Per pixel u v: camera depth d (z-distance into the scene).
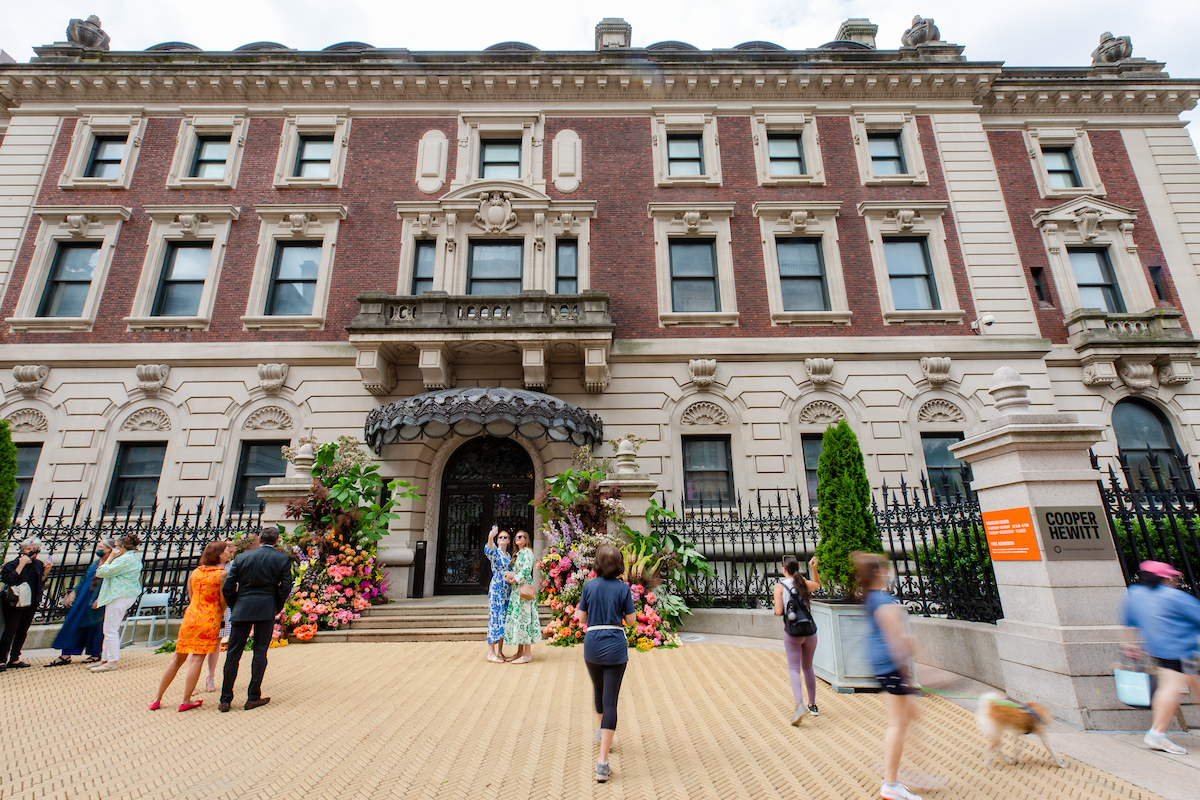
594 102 16.73
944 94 16.75
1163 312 14.32
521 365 13.98
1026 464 5.69
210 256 15.03
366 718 5.51
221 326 14.28
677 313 14.54
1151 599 4.69
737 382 14.09
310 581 10.16
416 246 15.33
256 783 4.13
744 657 8.08
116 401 13.48
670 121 16.50
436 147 16.05
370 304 13.42
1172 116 17.27
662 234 15.32
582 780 4.13
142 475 13.23
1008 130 17.08
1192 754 4.38
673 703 5.97
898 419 13.80
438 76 16.36
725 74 16.45
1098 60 18.48
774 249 15.28
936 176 16.06
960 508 6.88
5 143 15.62
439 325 12.98
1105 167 16.70
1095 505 5.56
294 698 6.19
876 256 15.19
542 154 16.16
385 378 13.45
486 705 5.91
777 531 10.56
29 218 15.02
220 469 13.15
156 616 9.62
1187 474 5.74
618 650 4.34
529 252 14.99
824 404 13.98
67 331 14.04
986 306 14.70
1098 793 3.83
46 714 5.68
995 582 6.22
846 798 3.85
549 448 13.32
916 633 7.24
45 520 10.06
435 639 9.65
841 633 6.59
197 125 16.12
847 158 16.25
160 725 5.34
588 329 13.04
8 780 4.20
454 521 13.42
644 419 13.75
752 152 16.30
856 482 7.71
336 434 13.42
